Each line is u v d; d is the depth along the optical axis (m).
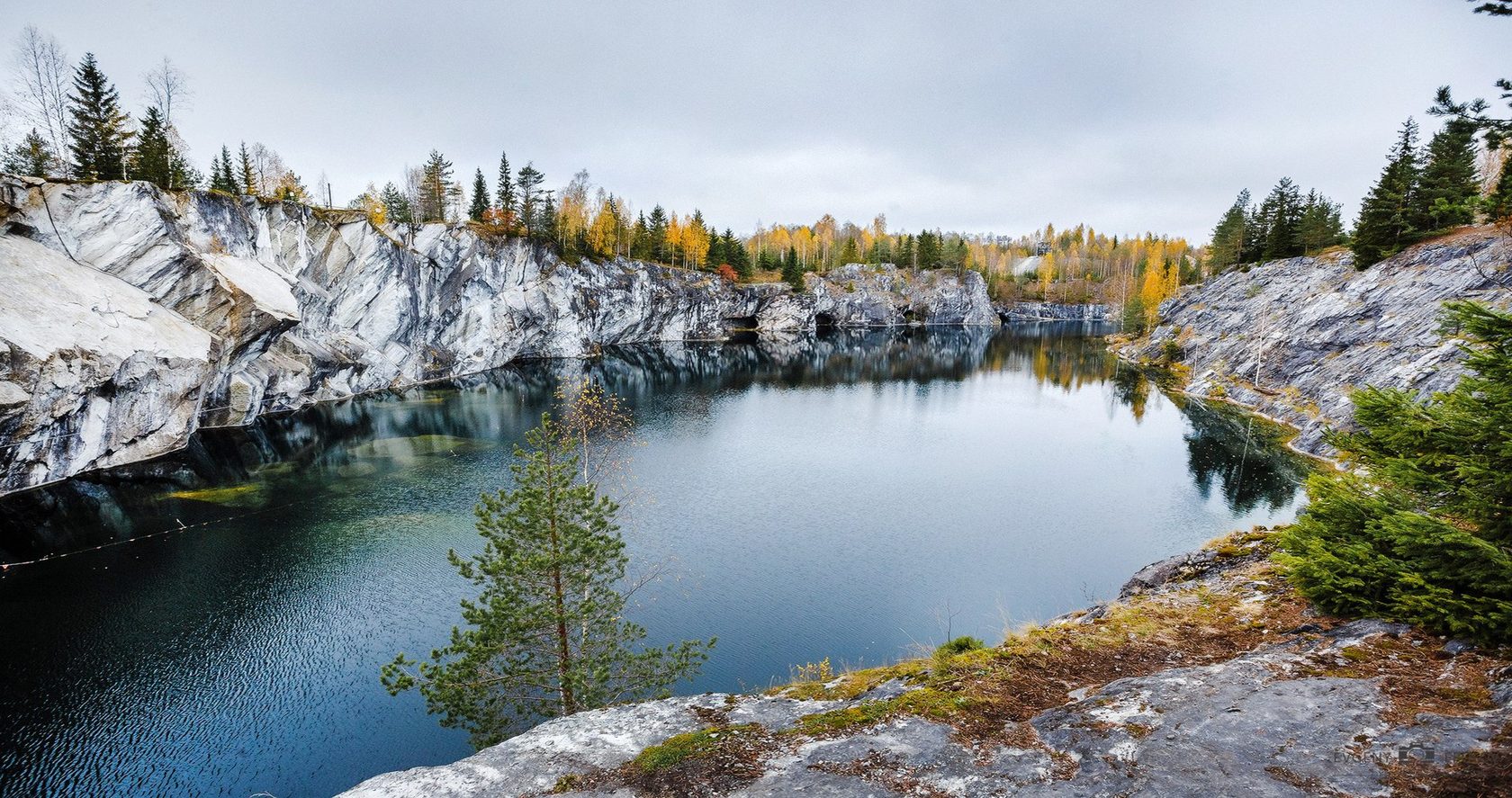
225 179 66.19
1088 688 8.22
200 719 18.81
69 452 35.97
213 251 49.72
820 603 25.67
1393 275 54.62
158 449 41.78
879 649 22.62
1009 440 50.94
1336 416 44.91
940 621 24.41
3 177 38.00
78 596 24.77
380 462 42.47
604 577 27.19
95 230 41.16
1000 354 106.06
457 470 40.91
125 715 18.80
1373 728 6.29
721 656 22.08
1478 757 5.51
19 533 29.62
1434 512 8.41
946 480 40.75
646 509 35.34
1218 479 39.97
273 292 52.81
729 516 34.66
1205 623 10.10
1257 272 83.44
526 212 94.81
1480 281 44.75
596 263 105.81
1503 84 7.22
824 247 159.88
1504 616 7.00
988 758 6.82
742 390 73.81
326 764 17.45
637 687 16.48
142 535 29.97
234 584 25.91
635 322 116.00
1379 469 8.98
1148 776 6.09
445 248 78.81
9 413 31.52
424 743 18.23
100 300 38.47
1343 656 7.76
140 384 39.44
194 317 45.84
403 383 74.75
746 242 178.88
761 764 7.15
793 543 31.12
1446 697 6.56
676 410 61.66
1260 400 58.91
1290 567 9.59
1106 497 37.47
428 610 24.36
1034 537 31.97
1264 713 6.84
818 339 131.38
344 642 22.41
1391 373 44.00
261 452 44.50
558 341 100.56
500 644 14.66
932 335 140.12
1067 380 80.31
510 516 15.30
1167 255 182.00
